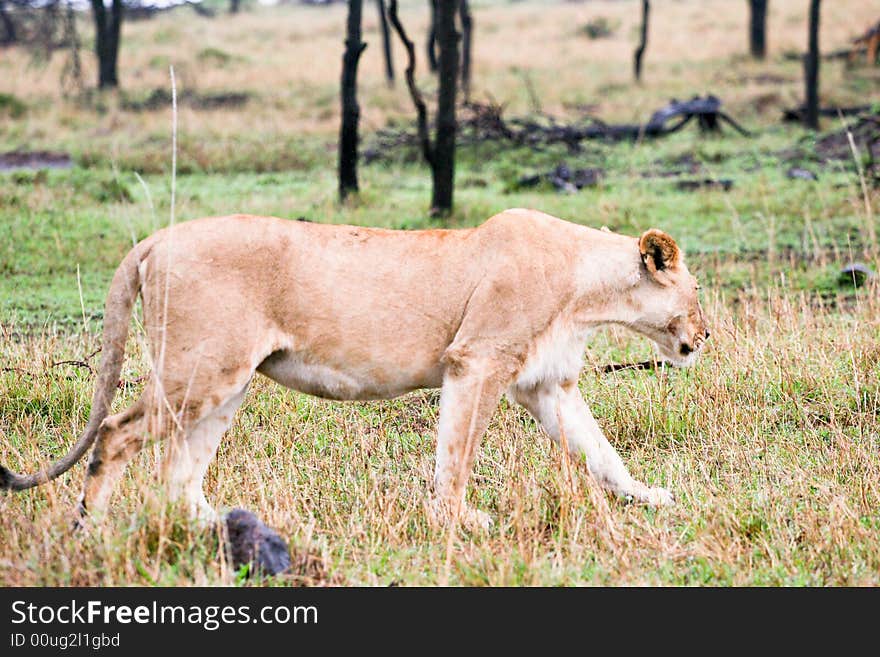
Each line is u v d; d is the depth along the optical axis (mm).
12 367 9875
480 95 36000
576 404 8039
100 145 27484
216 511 7246
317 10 75250
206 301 6859
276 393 9727
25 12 47969
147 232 16672
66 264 14906
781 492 7770
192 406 6895
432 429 9422
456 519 6934
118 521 6613
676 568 6832
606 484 7980
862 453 8375
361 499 7711
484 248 7480
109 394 7008
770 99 33094
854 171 22484
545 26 57719
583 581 6562
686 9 61344
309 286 7137
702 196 20312
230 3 74438
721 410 9250
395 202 20016
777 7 55031
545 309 7527
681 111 28703
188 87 38656
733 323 10977
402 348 7359
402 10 73188
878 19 49188
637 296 7918
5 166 25312
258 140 28047
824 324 11266
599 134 28562
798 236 17062
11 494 7371
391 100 35031
